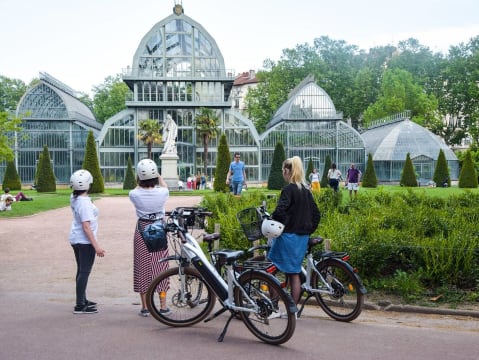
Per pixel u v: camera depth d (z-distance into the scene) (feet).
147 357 19.83
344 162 231.71
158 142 213.87
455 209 49.32
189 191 159.84
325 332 23.57
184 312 24.59
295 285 24.63
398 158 225.76
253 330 22.33
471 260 32.01
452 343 21.74
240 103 416.05
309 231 24.57
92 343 21.52
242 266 23.44
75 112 226.58
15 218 79.92
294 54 323.57
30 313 26.63
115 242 54.44
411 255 33.35
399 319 26.81
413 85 289.12
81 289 26.48
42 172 166.61
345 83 315.17
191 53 229.04
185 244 24.03
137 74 226.99
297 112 230.68
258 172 230.27
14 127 119.75
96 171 158.61
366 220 38.22
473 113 274.57
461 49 300.81
